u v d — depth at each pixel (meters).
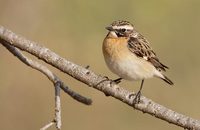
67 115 17.06
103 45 11.49
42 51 9.20
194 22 19.75
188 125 8.70
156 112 8.90
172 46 19.38
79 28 18.61
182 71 18.98
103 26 18.84
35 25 18.14
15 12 17.89
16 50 9.47
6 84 17.11
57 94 9.12
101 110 17.38
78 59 18.34
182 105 17.89
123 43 11.38
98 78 9.19
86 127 17.20
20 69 17.27
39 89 17.19
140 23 19.33
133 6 19.28
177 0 20.19
